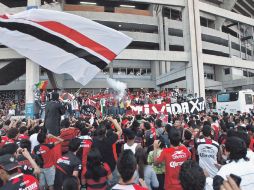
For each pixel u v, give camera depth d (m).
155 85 44.22
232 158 3.32
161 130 7.74
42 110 21.66
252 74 57.94
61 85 38.75
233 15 42.78
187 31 35.81
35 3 30.03
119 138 6.55
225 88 49.97
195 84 34.75
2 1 32.34
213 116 12.09
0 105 33.72
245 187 3.09
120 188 2.83
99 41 5.36
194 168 2.45
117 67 43.56
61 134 6.65
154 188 5.18
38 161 5.88
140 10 43.25
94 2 42.03
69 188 3.38
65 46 5.25
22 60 31.45
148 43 43.03
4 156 3.36
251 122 10.89
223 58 39.56
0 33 5.19
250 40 55.38
